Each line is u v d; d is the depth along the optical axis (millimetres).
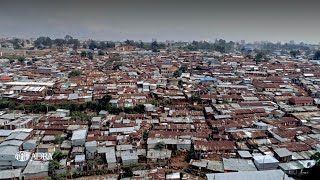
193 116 112250
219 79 175375
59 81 160125
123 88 146375
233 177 63844
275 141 87875
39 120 104812
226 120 106438
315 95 147750
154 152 80688
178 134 91562
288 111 118500
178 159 80438
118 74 184375
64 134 93000
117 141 88250
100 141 86750
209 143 84938
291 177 68625
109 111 117875
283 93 146375
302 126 103000
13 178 68562
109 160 75750
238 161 75500
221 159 78062
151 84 151125
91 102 122812
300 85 170875
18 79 163250
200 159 77812
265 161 73562
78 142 84188
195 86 155375
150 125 102000
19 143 81250
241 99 135125
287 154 77500
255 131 94312
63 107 120875
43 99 128125
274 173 65500
